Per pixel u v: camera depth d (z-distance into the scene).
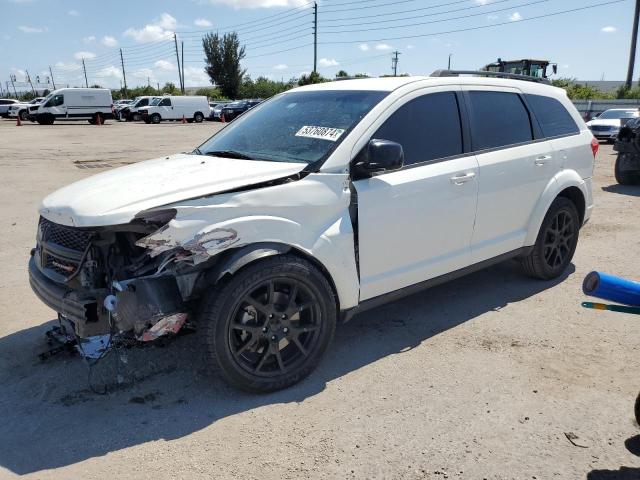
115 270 3.07
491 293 4.94
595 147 5.36
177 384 3.46
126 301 2.93
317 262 3.40
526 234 4.77
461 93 4.24
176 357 3.79
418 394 3.32
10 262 5.93
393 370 3.61
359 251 3.58
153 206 2.95
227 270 3.01
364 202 3.54
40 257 3.47
